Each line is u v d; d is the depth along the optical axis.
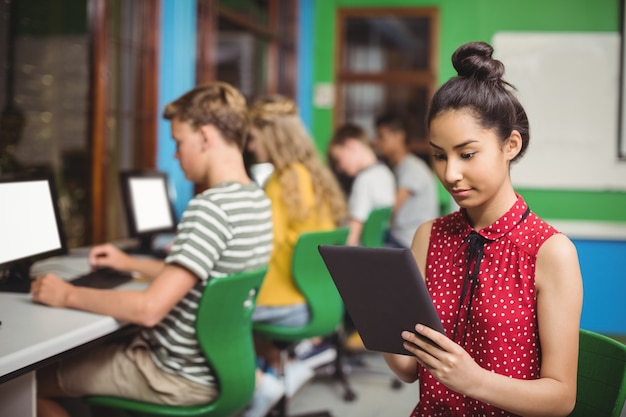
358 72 7.00
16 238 2.09
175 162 3.96
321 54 6.98
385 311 1.11
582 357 1.34
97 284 2.17
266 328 2.81
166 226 3.24
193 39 4.21
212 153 2.00
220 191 1.91
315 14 6.96
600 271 4.58
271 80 6.01
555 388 1.09
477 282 1.19
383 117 4.71
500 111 1.11
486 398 1.07
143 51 3.70
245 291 1.90
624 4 5.77
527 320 1.15
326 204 2.96
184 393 1.90
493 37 5.98
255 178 3.75
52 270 2.45
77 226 3.23
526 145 1.18
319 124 7.01
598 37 5.80
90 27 3.24
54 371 1.97
